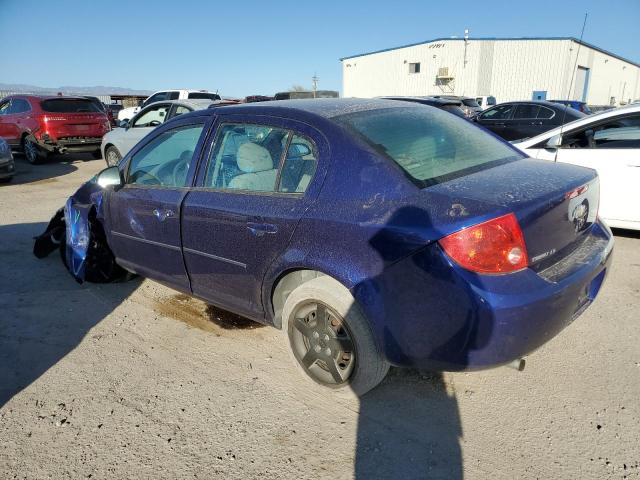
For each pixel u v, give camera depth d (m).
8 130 12.73
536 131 11.20
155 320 3.74
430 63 35.78
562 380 2.77
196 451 2.36
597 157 5.00
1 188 9.57
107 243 4.18
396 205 2.26
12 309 3.99
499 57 33.88
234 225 2.85
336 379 2.66
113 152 10.81
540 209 2.17
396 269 2.21
